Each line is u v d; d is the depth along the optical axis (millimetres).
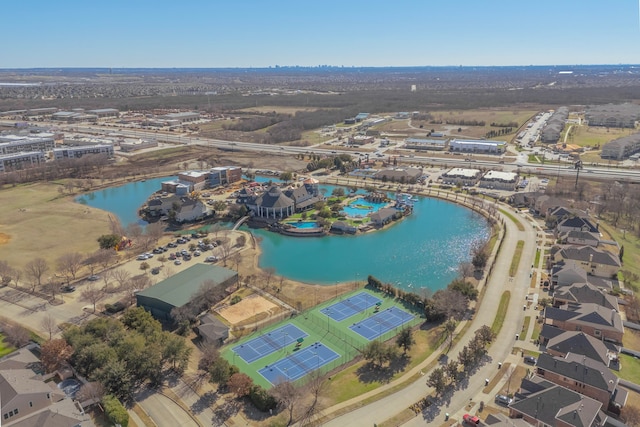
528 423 82062
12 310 133750
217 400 97312
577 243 166375
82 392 93938
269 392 94188
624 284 140750
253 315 131875
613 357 105125
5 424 84688
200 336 120875
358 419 91125
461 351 111750
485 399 95438
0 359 108688
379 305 137375
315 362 110938
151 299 130875
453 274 160625
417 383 101250
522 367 104562
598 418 83500
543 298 135000
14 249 176875
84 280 152125
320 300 140875
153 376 102000
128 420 90500
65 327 123875
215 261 169000
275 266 168125
